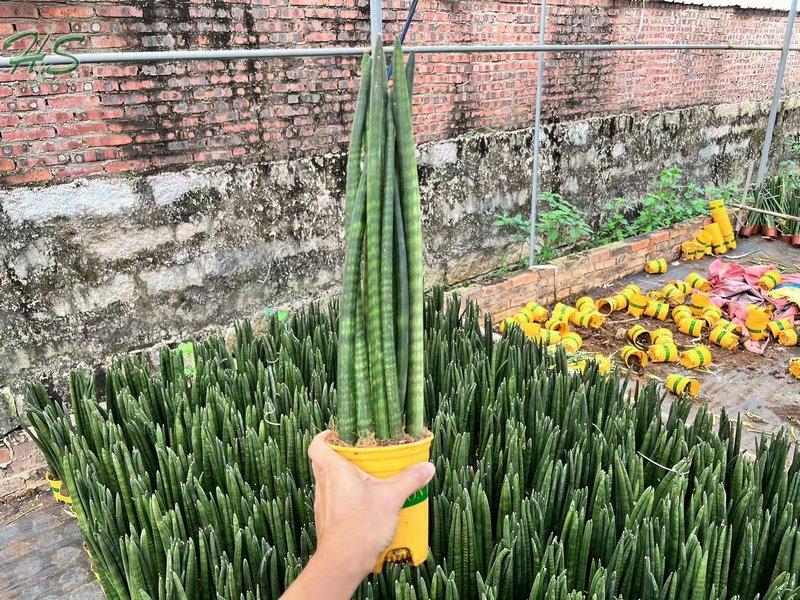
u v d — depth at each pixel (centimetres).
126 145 377
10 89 331
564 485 214
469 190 577
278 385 280
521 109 600
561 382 273
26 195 346
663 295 580
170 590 178
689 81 786
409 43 495
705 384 452
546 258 638
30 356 363
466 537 185
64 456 237
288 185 455
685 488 210
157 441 244
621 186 741
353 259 135
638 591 189
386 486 126
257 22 409
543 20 478
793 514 202
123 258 389
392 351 135
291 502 209
